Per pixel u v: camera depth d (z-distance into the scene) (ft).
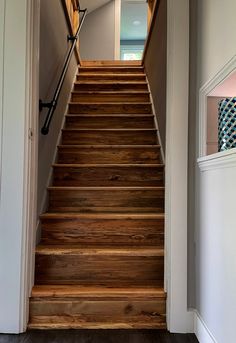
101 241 7.84
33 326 6.27
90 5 19.61
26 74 6.23
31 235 6.41
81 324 6.35
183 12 6.32
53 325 6.31
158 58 10.71
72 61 13.84
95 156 10.53
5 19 6.23
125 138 11.27
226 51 4.58
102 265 7.09
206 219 5.53
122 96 13.39
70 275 7.06
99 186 9.58
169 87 6.49
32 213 6.43
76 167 9.62
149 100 13.23
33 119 6.44
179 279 6.18
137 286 6.82
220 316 4.79
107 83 14.05
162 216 7.83
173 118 6.29
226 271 4.57
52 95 9.75
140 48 26.96
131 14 22.88
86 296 6.42
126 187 8.97
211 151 5.74
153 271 7.10
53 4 9.72
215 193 5.05
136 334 6.09
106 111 12.71
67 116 11.94
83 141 11.31
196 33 6.26
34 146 6.50
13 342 5.74
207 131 5.75
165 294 6.44
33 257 6.63
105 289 6.63
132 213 8.42
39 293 6.41
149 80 13.42
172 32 6.39
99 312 6.43
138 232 7.84
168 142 6.48
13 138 6.17
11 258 6.09
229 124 5.09
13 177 6.14
